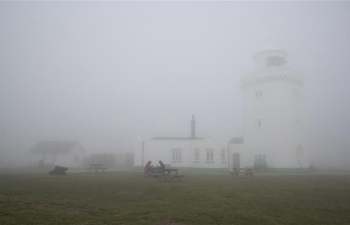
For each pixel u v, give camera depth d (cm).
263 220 924
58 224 813
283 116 3606
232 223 878
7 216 884
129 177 2083
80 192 1354
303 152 3694
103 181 1744
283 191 1534
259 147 3728
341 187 1727
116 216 923
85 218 887
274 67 3728
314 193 1485
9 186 1466
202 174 2755
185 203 1156
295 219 951
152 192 1402
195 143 3950
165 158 4003
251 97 3959
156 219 895
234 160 3875
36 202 1101
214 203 1168
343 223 921
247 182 1900
